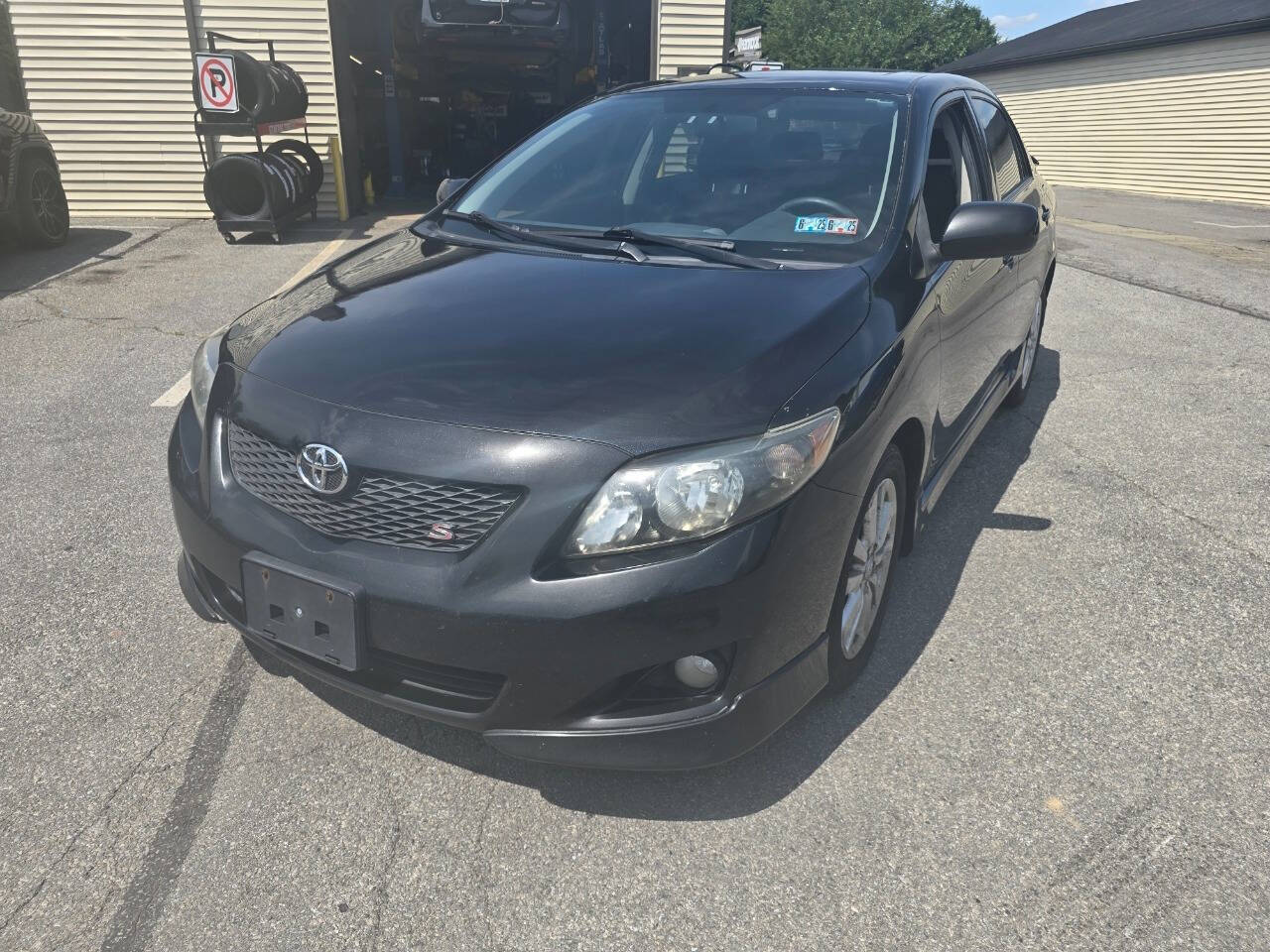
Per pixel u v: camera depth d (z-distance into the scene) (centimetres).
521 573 184
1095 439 452
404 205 1320
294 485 203
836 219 273
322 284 266
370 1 1366
